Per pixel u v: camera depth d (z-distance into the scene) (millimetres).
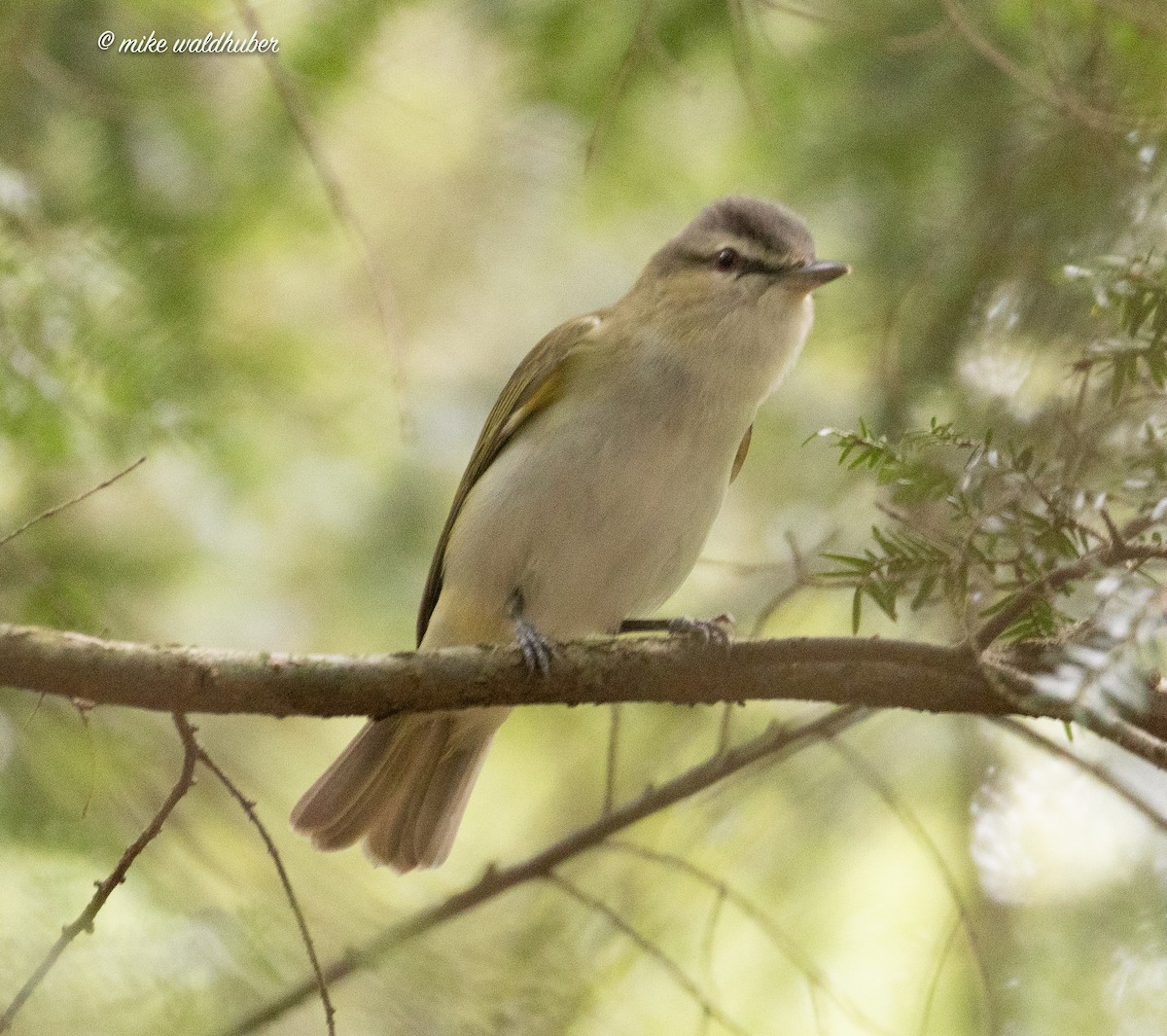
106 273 10188
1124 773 9500
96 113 10375
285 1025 8359
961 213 9469
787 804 10273
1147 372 6676
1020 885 9203
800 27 10539
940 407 9062
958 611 6180
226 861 9711
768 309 8984
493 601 9008
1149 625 5680
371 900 9422
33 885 8680
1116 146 8578
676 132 11461
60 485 10453
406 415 8500
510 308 14031
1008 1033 8734
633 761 10625
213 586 12219
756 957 9797
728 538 12344
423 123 12172
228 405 10703
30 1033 8039
